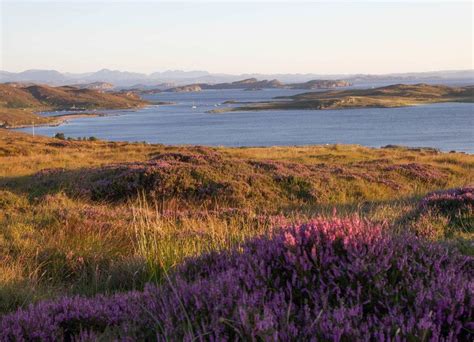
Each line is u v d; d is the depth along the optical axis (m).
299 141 175.25
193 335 3.12
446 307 3.19
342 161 32.97
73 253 8.32
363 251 4.06
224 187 18.08
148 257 7.22
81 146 56.34
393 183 21.41
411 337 2.86
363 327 2.96
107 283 6.70
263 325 3.00
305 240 4.32
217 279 3.97
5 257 8.22
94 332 4.27
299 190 18.73
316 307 3.29
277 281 3.82
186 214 13.23
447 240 7.91
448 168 27.12
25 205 15.48
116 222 11.29
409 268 3.83
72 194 17.86
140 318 3.92
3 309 5.77
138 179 18.61
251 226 11.55
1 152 45.78
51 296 6.32
